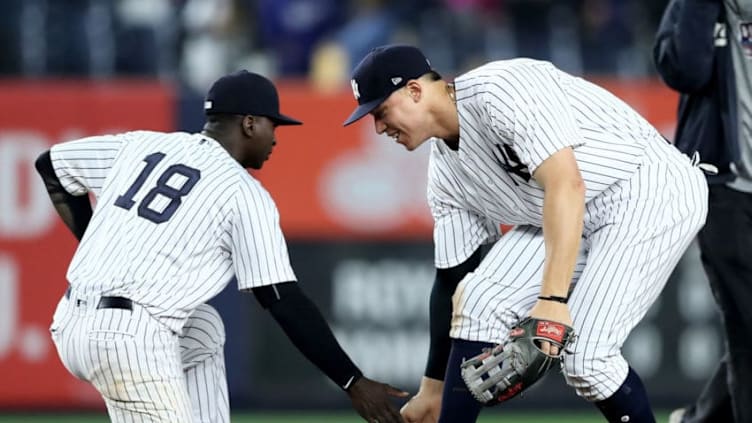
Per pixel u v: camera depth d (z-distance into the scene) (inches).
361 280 1269.7
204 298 729.0
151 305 712.4
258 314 1267.2
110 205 737.6
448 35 1574.8
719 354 1259.2
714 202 832.3
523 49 1582.2
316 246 1268.5
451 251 783.7
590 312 712.4
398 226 1267.2
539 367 671.8
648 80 1466.5
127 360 705.6
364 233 1268.5
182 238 718.5
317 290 1268.5
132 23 1547.7
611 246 718.5
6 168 1250.0
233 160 748.0
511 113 677.3
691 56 807.7
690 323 1258.0
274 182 1262.3
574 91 722.2
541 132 670.5
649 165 723.4
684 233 725.9
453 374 738.8
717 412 876.0
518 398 1285.7
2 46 1517.0
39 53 1520.7
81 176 768.3
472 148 710.5
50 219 1255.5
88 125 1257.4
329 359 718.5
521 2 1617.9
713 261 842.8
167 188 730.2
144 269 713.6
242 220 722.8
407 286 1269.7
